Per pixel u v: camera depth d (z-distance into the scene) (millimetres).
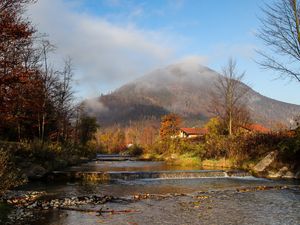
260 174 28734
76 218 12031
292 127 33781
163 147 62812
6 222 11258
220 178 27141
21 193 17594
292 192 18734
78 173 25656
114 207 14203
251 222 11578
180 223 11477
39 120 35375
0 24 15352
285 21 21266
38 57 30453
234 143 36938
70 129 51781
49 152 30078
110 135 146000
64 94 41906
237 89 41531
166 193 18766
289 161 28406
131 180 25391
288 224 11227
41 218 11945
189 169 34156
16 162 23828
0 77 16453
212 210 13688
